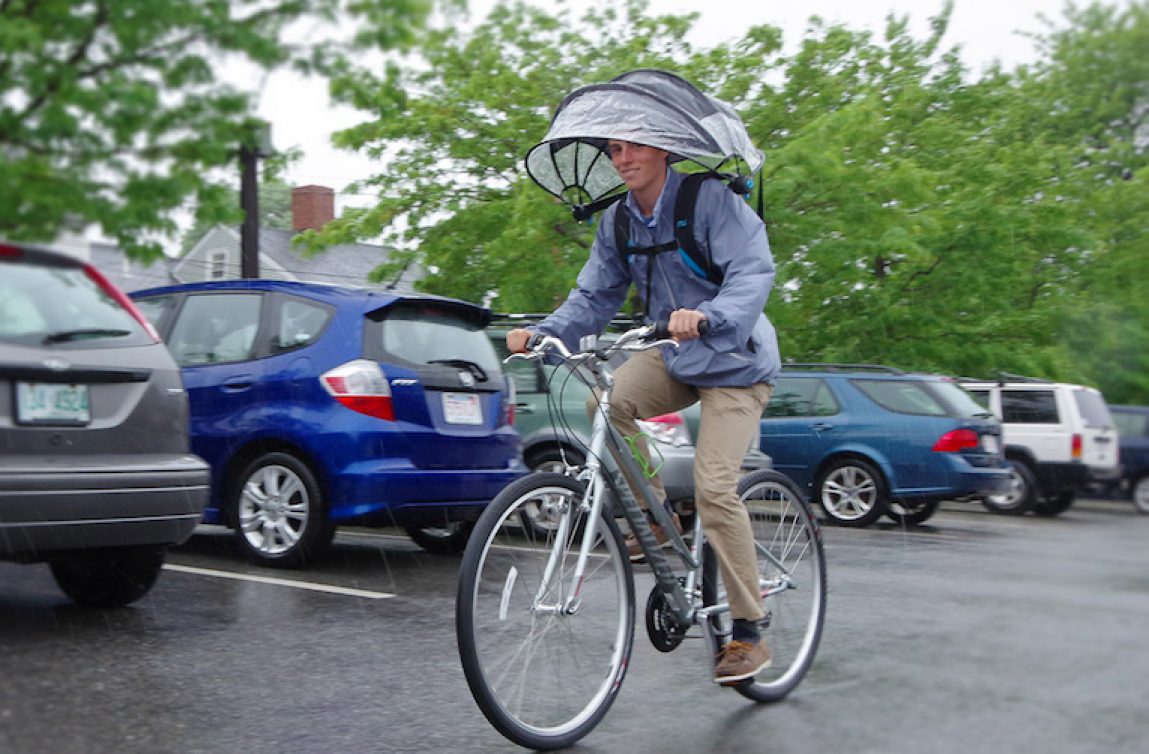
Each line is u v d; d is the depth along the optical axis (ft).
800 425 36.86
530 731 10.24
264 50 33.45
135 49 32.24
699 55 58.70
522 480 10.37
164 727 10.79
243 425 20.83
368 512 19.90
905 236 52.49
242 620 15.79
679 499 22.38
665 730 10.99
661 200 11.34
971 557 24.49
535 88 58.23
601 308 12.05
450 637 15.11
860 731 9.98
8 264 14.24
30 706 11.29
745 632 11.50
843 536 30.99
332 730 10.89
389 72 36.76
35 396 13.66
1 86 30.76
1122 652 8.58
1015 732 8.70
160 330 22.71
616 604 11.18
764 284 10.93
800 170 51.93
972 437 34.91
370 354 20.42
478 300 59.06
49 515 13.42
